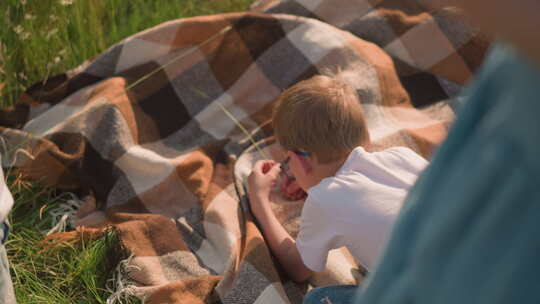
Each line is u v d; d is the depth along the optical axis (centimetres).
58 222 204
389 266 50
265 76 241
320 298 152
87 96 228
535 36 31
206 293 170
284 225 194
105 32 280
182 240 190
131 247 181
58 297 177
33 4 253
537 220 37
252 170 196
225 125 233
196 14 311
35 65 251
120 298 175
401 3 255
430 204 46
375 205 141
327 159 161
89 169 211
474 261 41
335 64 230
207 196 202
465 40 243
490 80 41
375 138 211
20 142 215
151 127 225
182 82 237
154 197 205
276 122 168
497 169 39
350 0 257
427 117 232
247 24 241
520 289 38
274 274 169
